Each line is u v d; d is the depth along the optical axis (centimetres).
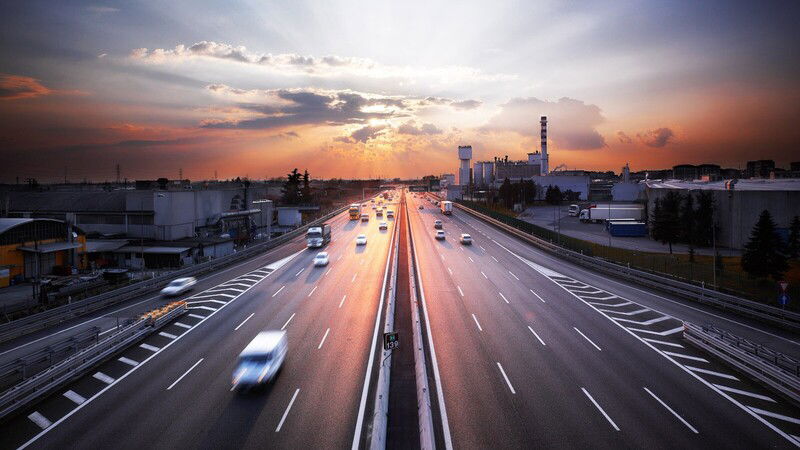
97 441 1631
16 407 1844
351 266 5028
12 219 4953
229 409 1856
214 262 5038
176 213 6675
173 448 1582
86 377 2181
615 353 2462
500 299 3612
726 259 5781
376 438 1504
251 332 2830
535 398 1944
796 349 2511
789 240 5278
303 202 14062
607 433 1666
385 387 1948
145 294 3903
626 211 9950
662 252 6450
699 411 1827
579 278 4441
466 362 2339
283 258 5628
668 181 12444
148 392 2016
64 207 6869
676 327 2920
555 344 2603
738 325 2959
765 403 1894
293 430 1694
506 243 6700
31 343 2744
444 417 1789
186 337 2748
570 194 16112
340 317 3127
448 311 3269
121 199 6881
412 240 6919
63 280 4591
